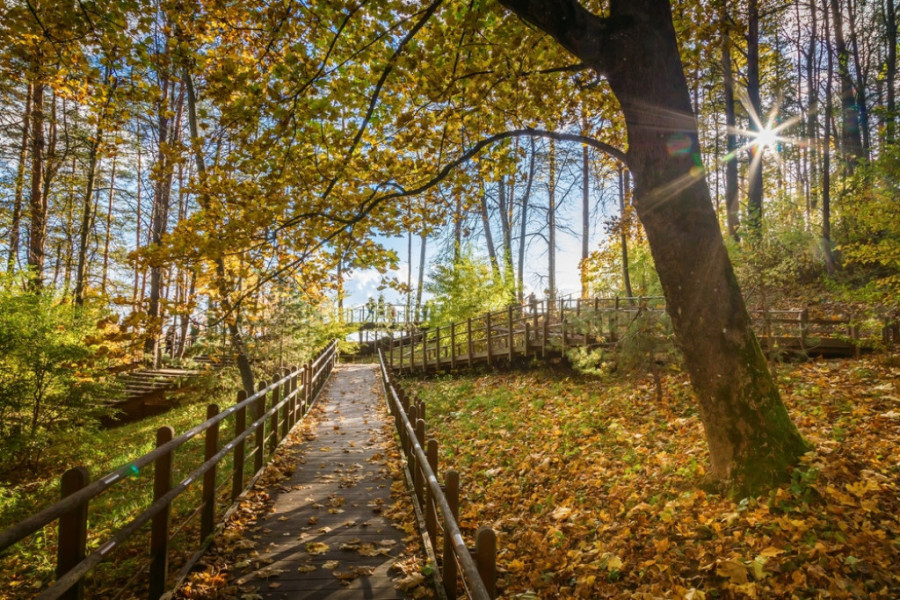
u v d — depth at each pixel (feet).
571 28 17.97
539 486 23.47
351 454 29.37
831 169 70.54
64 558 8.96
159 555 12.85
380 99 22.58
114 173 75.66
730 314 17.78
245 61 22.97
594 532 17.80
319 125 21.97
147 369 61.05
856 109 62.59
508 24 21.90
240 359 41.45
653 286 54.34
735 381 17.48
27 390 32.37
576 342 44.45
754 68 58.49
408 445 23.17
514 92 25.73
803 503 15.21
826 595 12.02
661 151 18.01
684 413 27.30
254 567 14.99
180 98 63.21
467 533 20.25
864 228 32.60
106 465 33.14
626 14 17.92
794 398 25.91
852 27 68.33
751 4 39.55
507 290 84.94
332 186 22.15
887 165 28.22
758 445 17.04
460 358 62.23
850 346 35.45
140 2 19.22
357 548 16.42
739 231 38.40
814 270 55.83
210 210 22.91
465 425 37.42
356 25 21.18
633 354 30.89
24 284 36.58
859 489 15.31
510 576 16.58
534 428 31.94
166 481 12.82
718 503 16.83
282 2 19.56
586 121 31.17
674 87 17.93
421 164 24.85
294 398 35.53
